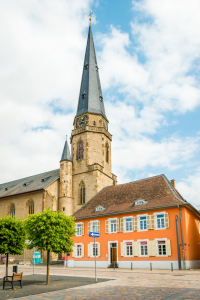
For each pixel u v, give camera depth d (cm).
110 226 3541
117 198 3888
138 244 3212
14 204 6075
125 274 2392
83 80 6806
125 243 3331
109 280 1934
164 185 3544
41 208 5478
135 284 1695
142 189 3750
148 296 1273
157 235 3092
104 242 3531
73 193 5703
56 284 1789
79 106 6512
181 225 2958
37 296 1345
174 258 2919
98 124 6222
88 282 1852
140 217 3294
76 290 1512
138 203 3431
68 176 5681
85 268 3362
